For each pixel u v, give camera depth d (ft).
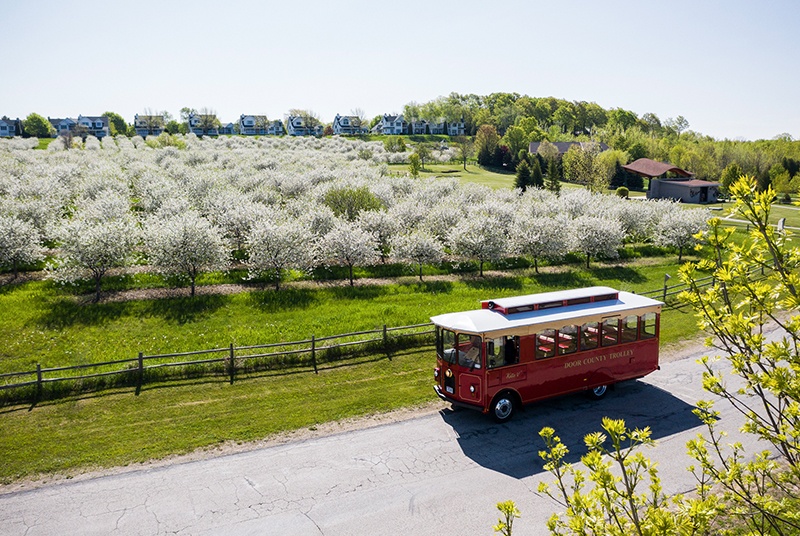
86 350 67.72
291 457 46.93
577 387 56.65
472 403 52.39
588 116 625.00
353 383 61.52
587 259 126.62
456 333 52.75
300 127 571.28
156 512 39.24
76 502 40.32
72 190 150.41
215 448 48.26
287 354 66.95
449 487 42.37
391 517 38.75
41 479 43.16
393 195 167.84
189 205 129.08
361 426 52.65
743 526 33.91
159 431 50.55
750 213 17.16
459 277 111.04
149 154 270.87
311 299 90.79
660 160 367.66
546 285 106.42
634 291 101.50
